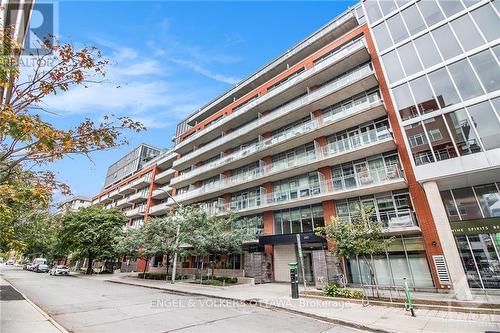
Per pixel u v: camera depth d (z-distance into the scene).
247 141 29.70
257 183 26.28
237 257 25.59
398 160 18.44
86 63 5.40
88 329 7.73
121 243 26.70
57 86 5.22
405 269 16.23
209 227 21.19
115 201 57.34
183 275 26.94
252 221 23.56
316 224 21.47
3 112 4.20
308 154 23.41
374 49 20.47
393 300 11.62
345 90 21.02
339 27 25.12
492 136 13.23
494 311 9.45
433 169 14.40
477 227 13.92
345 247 13.07
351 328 8.31
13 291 15.89
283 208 23.91
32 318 8.34
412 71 16.98
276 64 29.86
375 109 18.89
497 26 14.54
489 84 14.02
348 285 17.41
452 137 14.39
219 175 32.09
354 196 19.83
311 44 26.84
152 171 45.53
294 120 25.38
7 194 5.54
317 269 17.45
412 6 18.17
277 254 22.83
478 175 13.80
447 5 16.61
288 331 7.77
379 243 13.28
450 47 15.83
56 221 13.62
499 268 13.33
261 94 29.62
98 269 41.56
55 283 22.44
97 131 5.46
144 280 25.00
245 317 9.45
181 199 33.75
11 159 5.77
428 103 15.80
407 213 16.97
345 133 21.47
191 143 36.72
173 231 22.81
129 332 7.43
